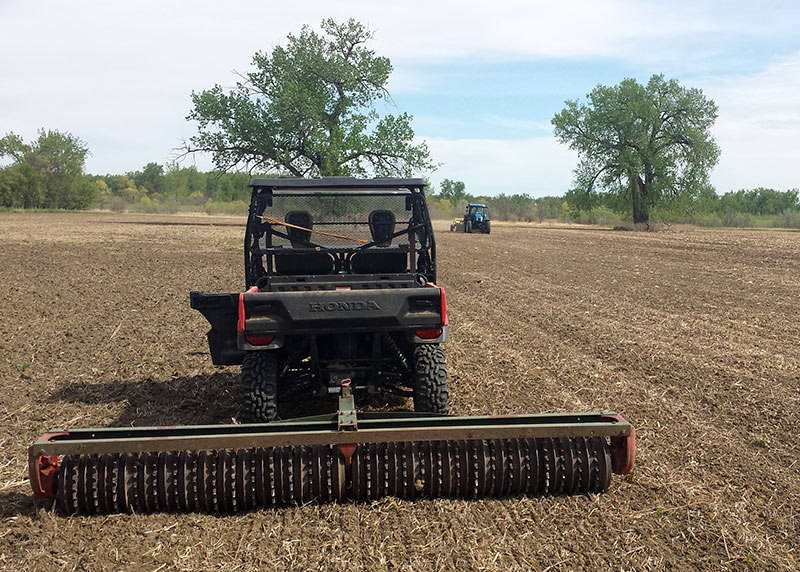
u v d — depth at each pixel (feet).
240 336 17.66
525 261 79.46
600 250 96.37
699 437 19.84
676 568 12.87
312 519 14.84
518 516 14.92
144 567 12.96
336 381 18.85
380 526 14.51
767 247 95.04
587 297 48.57
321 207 20.75
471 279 60.95
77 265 67.92
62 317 39.63
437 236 137.18
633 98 189.88
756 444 19.36
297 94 137.69
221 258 78.69
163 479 14.96
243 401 18.37
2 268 63.62
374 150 141.38
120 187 412.57
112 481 14.89
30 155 250.57
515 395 23.99
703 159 185.06
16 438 20.10
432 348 19.25
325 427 15.06
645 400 23.47
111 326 37.01
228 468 15.08
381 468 15.48
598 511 15.08
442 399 18.97
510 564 12.96
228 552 13.50
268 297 17.57
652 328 36.24
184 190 389.60
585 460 15.72
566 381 25.93
